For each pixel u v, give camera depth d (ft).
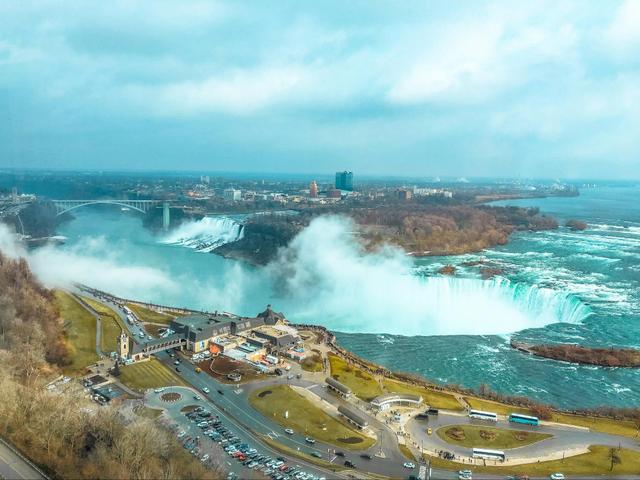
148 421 341.00
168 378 493.36
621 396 549.54
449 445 402.52
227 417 422.41
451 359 652.48
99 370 503.61
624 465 380.78
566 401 535.19
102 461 296.92
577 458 389.80
